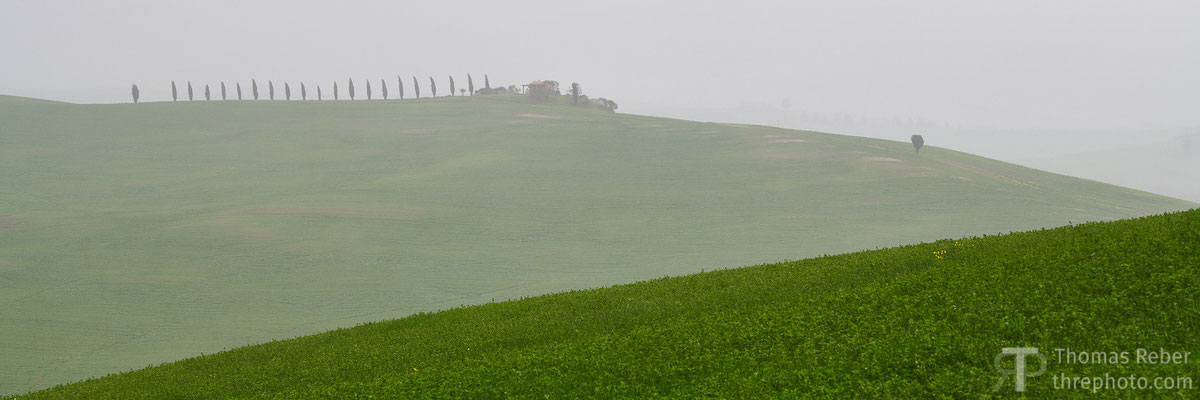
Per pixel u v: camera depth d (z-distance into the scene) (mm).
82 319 74125
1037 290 19453
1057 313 17797
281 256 98375
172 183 145000
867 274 26812
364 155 170000
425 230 112312
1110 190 148500
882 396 15594
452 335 31094
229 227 112312
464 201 131000
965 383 15109
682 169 154500
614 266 92688
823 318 21781
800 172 149625
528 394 20469
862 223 112562
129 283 86688
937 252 27516
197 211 123250
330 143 182125
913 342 17953
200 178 149375
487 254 99625
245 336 68625
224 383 30703
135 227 113000
